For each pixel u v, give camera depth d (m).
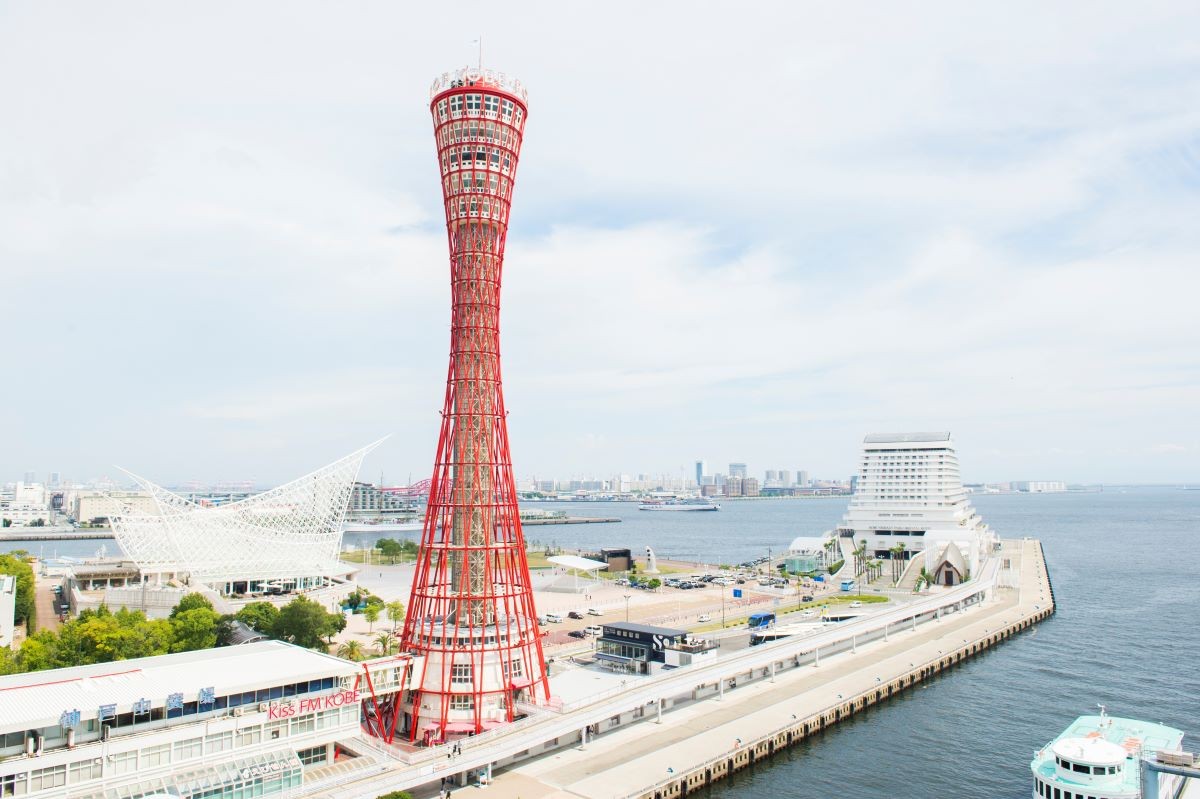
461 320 115.31
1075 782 86.31
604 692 115.12
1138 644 184.75
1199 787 92.12
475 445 113.50
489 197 115.19
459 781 95.75
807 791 100.81
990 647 182.25
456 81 115.75
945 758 112.25
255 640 150.50
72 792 74.94
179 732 81.94
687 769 99.69
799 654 154.75
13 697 79.44
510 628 111.44
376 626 189.88
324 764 93.12
